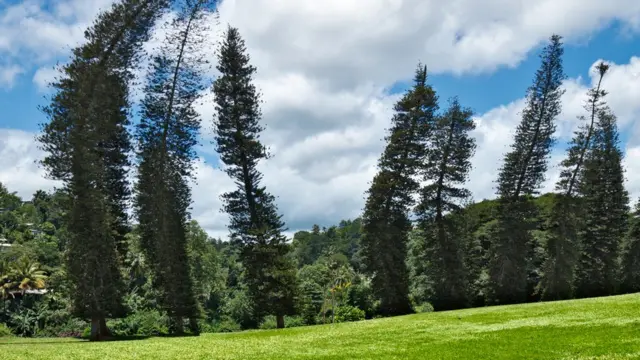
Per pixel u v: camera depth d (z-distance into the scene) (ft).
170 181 147.02
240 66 161.27
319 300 269.44
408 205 170.91
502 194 183.52
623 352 46.19
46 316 197.67
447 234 173.06
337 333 83.46
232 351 64.23
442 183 176.86
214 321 274.36
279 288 152.25
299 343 71.41
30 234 320.09
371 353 56.08
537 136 182.50
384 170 171.42
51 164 112.37
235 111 159.22
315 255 516.32
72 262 111.75
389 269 163.84
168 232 146.20
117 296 126.11
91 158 115.24
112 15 125.39
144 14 129.59
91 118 117.08
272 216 157.38
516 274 175.32
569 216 183.62
